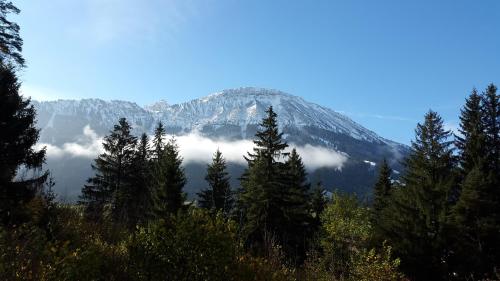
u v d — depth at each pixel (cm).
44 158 2181
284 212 3903
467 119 3594
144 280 812
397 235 2669
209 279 815
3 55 2339
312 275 1295
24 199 1897
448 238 2575
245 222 3928
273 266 1006
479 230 2848
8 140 2031
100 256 804
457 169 3412
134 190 4569
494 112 3419
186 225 842
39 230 988
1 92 2023
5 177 1919
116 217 2517
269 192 3922
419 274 2527
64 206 1728
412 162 3694
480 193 2923
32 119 2180
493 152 3269
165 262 816
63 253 780
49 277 725
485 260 2733
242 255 940
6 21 2342
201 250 825
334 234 3047
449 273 2514
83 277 753
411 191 2923
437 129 3550
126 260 845
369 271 1695
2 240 801
